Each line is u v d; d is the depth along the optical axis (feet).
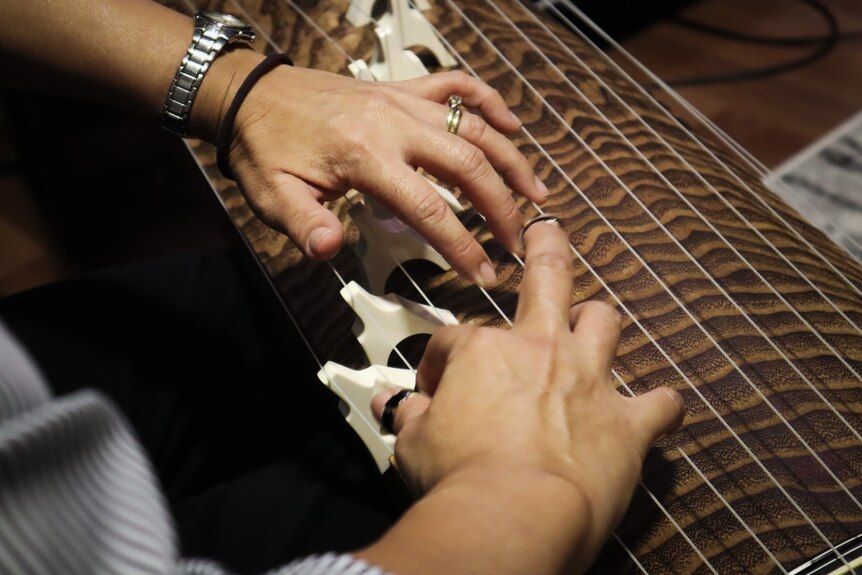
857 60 3.93
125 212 4.08
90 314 2.33
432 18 2.58
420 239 2.05
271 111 2.02
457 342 1.70
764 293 2.06
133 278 2.42
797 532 1.77
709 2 4.27
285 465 2.21
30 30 2.15
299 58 2.43
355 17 2.46
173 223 4.05
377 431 1.91
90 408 1.34
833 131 3.66
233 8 2.56
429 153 1.91
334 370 1.90
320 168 1.95
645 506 1.80
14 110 3.81
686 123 2.58
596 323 1.73
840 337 2.00
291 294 2.14
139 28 2.14
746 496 1.80
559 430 1.60
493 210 1.91
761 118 3.72
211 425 2.31
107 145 4.22
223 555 2.06
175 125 2.15
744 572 1.73
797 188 3.44
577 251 2.12
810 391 1.91
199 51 2.08
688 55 4.03
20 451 1.23
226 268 2.50
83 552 1.25
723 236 2.15
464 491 1.52
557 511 1.50
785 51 4.00
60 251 3.99
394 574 1.38
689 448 1.86
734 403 1.90
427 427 1.65
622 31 4.19
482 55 2.49
